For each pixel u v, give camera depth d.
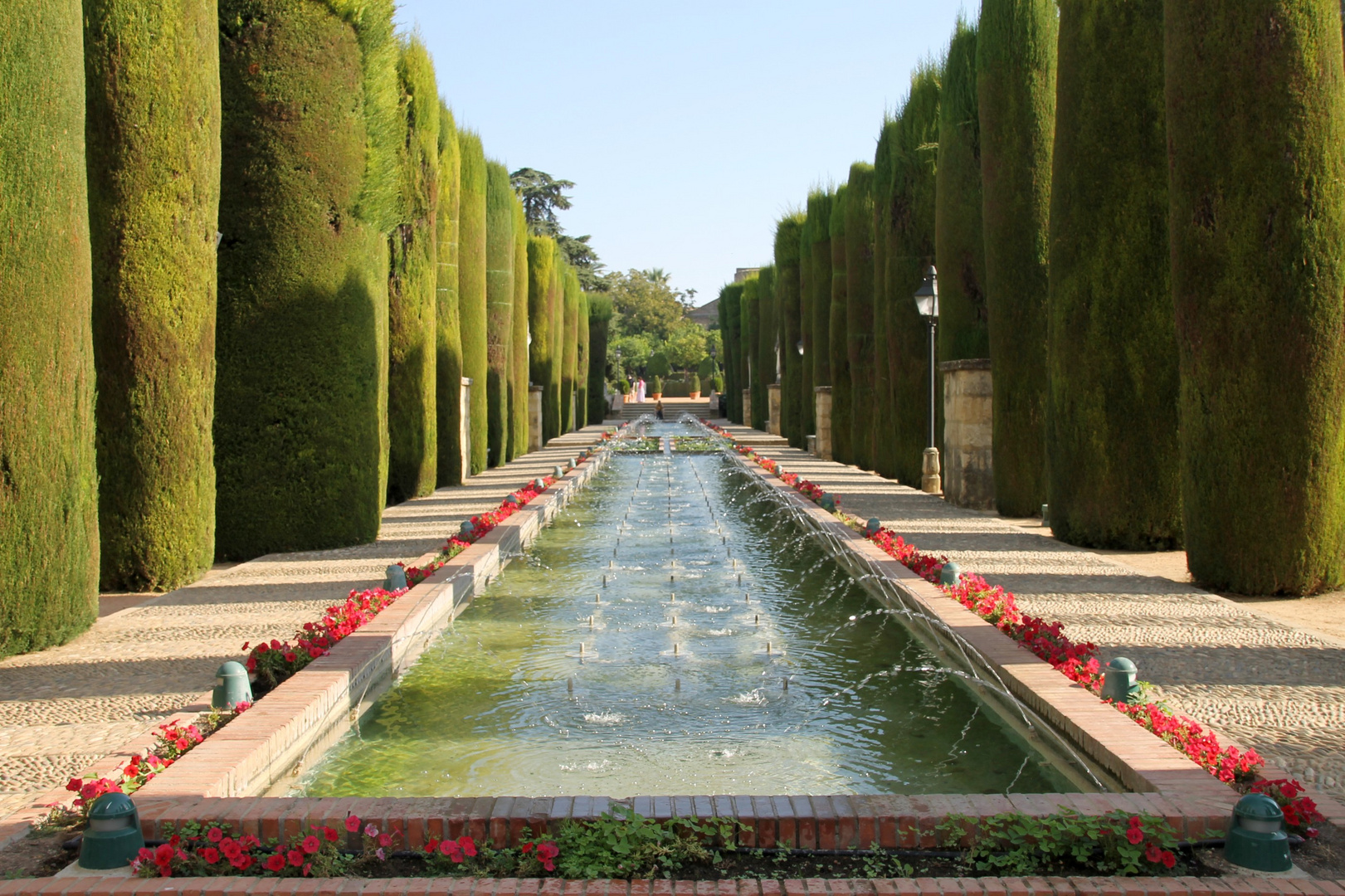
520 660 7.58
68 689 6.16
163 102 9.43
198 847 3.74
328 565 10.80
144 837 3.90
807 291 30.03
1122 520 11.22
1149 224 11.06
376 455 12.59
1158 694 5.77
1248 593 8.82
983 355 15.94
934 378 18.16
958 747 5.63
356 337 12.24
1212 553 8.95
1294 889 3.47
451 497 18.05
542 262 35.72
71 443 7.38
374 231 12.74
